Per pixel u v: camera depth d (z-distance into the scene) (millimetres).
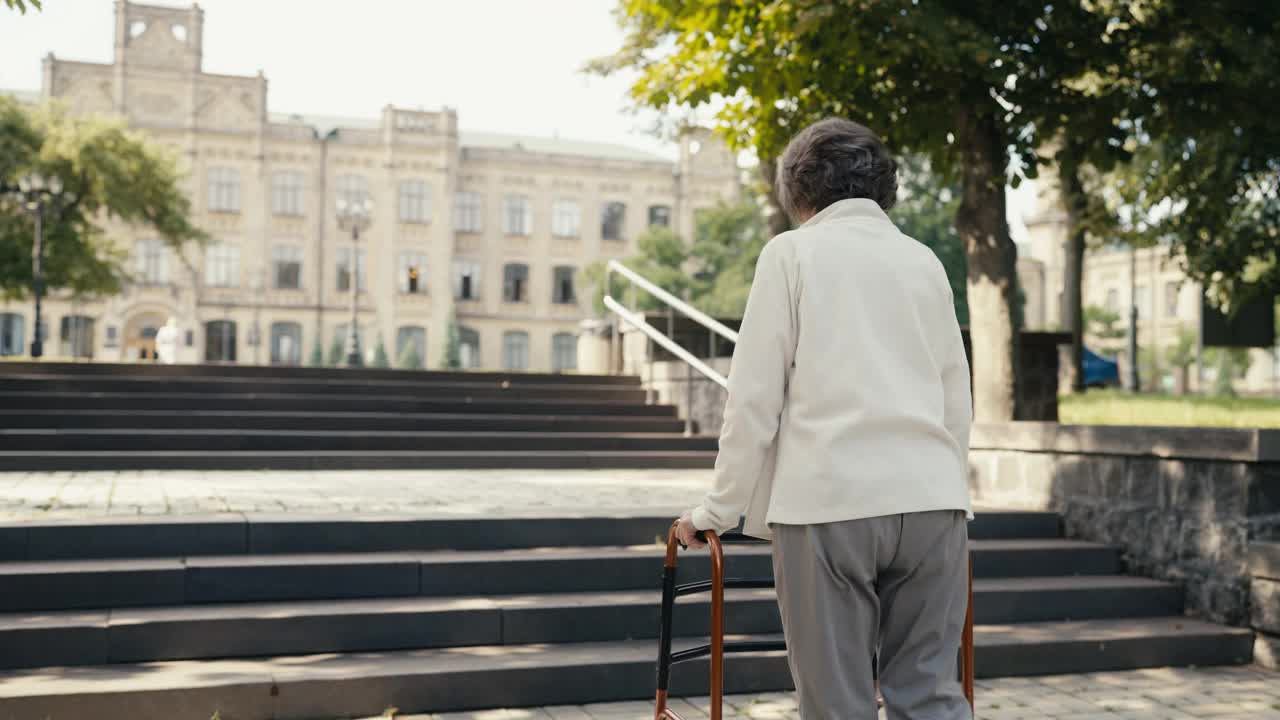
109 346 49031
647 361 12641
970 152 9508
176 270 50281
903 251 2445
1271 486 5668
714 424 11008
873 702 2248
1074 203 17953
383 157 53906
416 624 4727
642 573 5379
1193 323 60281
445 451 10242
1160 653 5410
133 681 4055
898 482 2227
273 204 52281
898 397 2291
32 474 8578
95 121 34250
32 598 4594
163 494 6984
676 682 4641
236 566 4859
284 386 11312
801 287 2342
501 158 56781
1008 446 7258
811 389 2303
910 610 2305
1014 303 9477
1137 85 9336
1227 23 8734
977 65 8219
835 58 8492
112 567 4754
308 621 4602
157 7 50406
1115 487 6434
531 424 11039
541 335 57156
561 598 5105
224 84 51375
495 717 4273
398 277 53906
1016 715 4520
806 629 2258
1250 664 5516
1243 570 5594
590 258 57906
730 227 46750
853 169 2490
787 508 2270
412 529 5484
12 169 33000
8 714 3803
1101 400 17031
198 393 11047
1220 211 13914
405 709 4273
